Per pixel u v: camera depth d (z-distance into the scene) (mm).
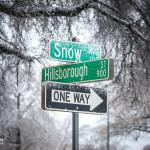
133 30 14781
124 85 16125
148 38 15039
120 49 15000
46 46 12930
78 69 8875
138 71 15969
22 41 12875
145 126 29016
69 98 8695
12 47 13008
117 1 14383
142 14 14953
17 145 31922
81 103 8797
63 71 8914
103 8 14125
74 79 8867
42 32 12875
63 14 12930
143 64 15414
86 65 8836
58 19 13141
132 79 15961
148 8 14953
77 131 8656
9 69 14430
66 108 8641
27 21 12633
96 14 14156
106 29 14414
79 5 13250
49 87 8531
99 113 8992
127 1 14656
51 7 12656
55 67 8938
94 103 8945
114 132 32750
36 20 12727
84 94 8852
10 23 12656
